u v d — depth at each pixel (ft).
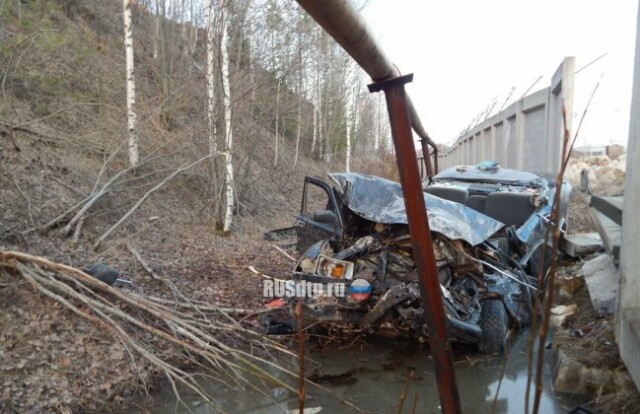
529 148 38.75
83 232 22.95
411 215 5.60
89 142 30.32
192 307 16.71
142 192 30.01
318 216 17.92
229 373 14.15
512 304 16.14
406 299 14.05
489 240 17.15
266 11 33.91
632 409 10.94
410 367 14.53
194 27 43.86
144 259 22.43
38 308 14.76
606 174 34.17
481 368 14.30
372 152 87.30
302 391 4.38
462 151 71.77
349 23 4.49
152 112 33.45
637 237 11.32
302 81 51.34
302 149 68.33
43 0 30.99
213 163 30.76
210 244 27.89
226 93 30.25
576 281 18.66
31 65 33.09
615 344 12.92
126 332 14.75
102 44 43.14
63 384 12.51
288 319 17.83
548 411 11.58
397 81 5.46
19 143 26.13
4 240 18.84
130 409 12.21
